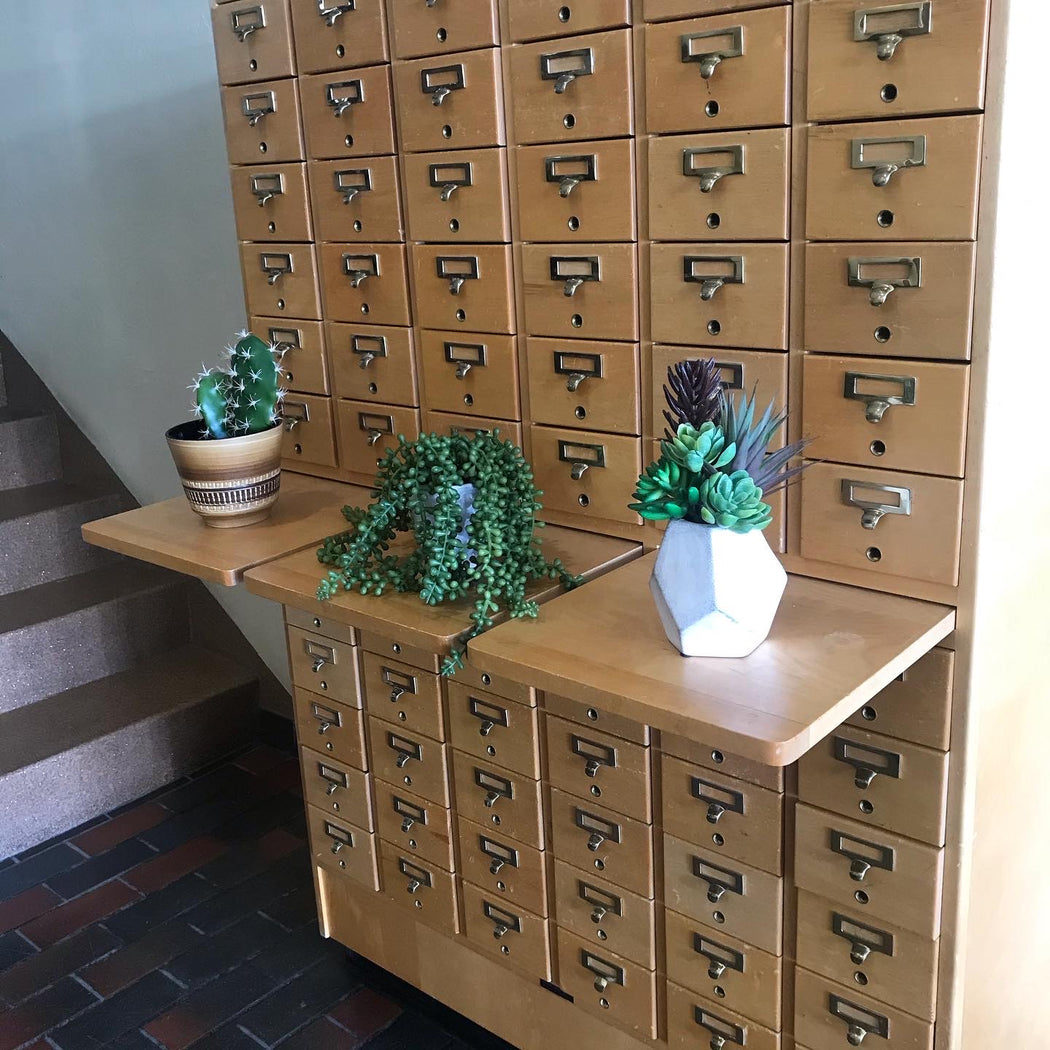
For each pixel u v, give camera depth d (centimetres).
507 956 179
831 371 123
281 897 236
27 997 208
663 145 131
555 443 155
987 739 128
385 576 143
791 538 134
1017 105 106
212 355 275
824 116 116
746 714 102
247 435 165
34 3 282
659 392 141
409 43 153
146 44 259
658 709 105
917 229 113
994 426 115
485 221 153
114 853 254
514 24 141
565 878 165
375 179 164
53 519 308
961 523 118
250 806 271
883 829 131
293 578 149
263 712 302
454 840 180
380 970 212
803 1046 146
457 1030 196
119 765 272
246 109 178
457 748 172
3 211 320
